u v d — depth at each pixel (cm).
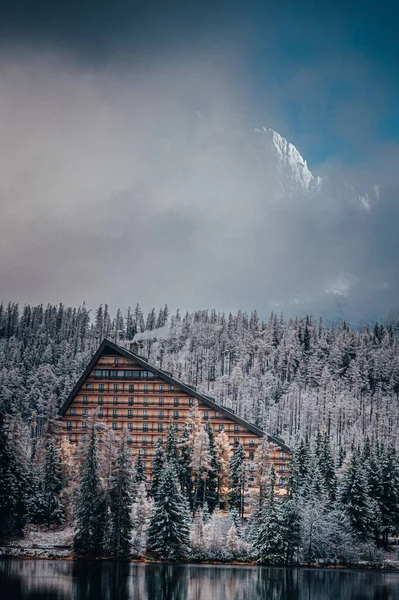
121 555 15800
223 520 17050
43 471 18675
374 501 18000
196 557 15988
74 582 13650
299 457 18850
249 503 17962
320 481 18275
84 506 15950
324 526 16588
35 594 12750
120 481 16000
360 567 16300
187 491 19038
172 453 19175
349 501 17612
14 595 12631
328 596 13512
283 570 15538
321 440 19950
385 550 18050
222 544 16350
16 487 17012
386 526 18288
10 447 17400
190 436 19675
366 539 17438
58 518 17925
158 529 15988
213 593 13412
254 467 19488
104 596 12850
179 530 15975
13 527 16812
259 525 16588
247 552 16275
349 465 18400
